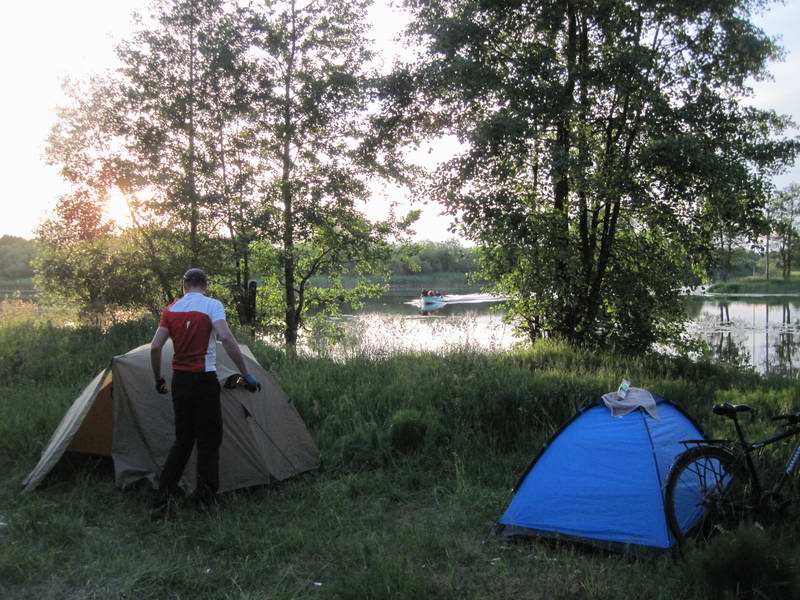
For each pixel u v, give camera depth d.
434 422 6.40
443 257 72.44
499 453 6.18
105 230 17.34
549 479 4.34
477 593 3.49
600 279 13.91
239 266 19.84
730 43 12.37
